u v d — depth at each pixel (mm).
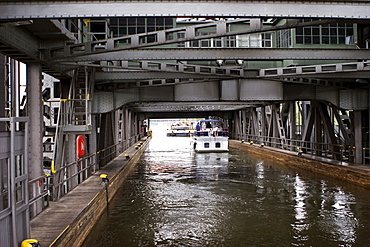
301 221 9750
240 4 6785
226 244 8109
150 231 9031
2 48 7598
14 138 5297
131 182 16203
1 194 5184
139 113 43688
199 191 13938
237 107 34875
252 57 11031
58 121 10289
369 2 6934
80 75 12766
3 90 10930
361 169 14547
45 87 17203
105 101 15727
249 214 10508
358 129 16031
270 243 8148
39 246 5512
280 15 6832
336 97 16328
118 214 10648
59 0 6520
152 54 10609
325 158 18719
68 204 8891
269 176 17438
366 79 14633
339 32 17672
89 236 8656
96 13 6582
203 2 6727
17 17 6469
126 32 16891
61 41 8977
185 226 9414
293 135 23531
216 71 13344
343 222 9602
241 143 35375
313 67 13320
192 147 36469
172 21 17078
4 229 5043
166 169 20672
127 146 28734
